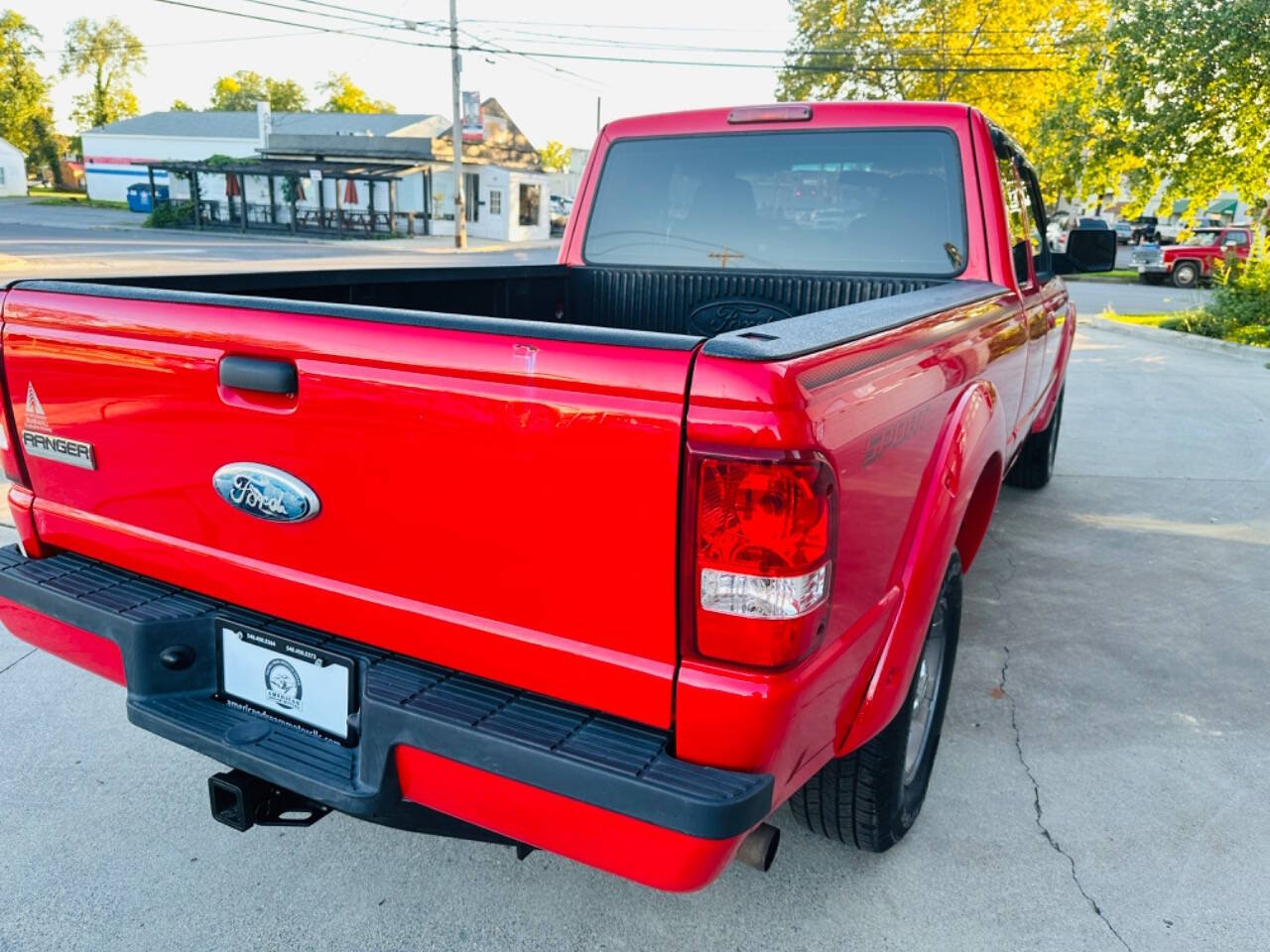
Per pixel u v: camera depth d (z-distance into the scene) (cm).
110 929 236
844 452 166
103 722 331
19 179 6281
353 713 197
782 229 382
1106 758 324
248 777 208
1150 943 240
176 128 5569
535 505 165
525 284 398
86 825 276
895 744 236
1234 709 360
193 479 209
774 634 156
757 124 376
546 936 238
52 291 222
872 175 359
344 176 3906
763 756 162
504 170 4331
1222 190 1658
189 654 216
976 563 507
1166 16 1550
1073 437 818
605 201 417
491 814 175
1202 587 480
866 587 190
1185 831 286
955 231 350
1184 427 861
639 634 164
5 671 364
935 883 261
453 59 3444
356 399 178
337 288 317
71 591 225
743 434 146
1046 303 415
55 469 235
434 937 237
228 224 4141
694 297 402
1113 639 419
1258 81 1475
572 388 157
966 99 3506
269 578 204
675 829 156
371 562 189
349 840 275
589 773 161
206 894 250
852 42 3591
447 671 188
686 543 154
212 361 195
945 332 230
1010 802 298
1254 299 1491
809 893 255
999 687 372
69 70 8000
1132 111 1642
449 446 170
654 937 239
